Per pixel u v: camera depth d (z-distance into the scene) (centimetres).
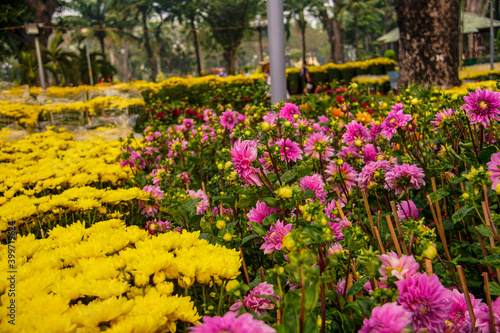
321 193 177
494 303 126
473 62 2262
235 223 173
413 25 805
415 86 278
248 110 346
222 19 5044
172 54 7875
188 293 139
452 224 179
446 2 782
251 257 182
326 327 121
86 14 5703
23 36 2338
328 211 174
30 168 323
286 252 130
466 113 177
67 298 112
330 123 285
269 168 205
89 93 788
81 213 225
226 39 5141
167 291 117
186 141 374
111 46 7125
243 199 178
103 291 112
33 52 2711
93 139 517
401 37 840
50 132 545
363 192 174
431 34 789
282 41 400
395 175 178
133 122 682
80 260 132
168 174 266
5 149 446
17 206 213
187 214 199
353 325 118
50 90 970
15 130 624
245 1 4916
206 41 5472
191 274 120
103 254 138
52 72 2909
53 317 96
